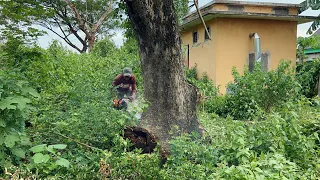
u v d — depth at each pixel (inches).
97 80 294.5
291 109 209.9
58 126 160.6
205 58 540.1
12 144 119.3
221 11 467.5
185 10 440.1
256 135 159.5
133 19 176.7
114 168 122.2
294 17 493.4
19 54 282.2
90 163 135.6
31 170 124.8
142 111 179.2
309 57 730.8
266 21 510.0
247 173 121.0
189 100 187.3
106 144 160.9
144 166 124.5
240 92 303.9
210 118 244.1
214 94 357.1
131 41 464.8
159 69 181.8
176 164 136.3
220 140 166.7
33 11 296.8
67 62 457.7
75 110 179.8
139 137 173.6
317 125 190.9
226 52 500.1
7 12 276.8
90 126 159.9
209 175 125.7
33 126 164.4
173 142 147.1
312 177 136.8
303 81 343.0
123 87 245.9
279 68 303.4
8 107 117.3
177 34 181.9
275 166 124.4
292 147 155.9
